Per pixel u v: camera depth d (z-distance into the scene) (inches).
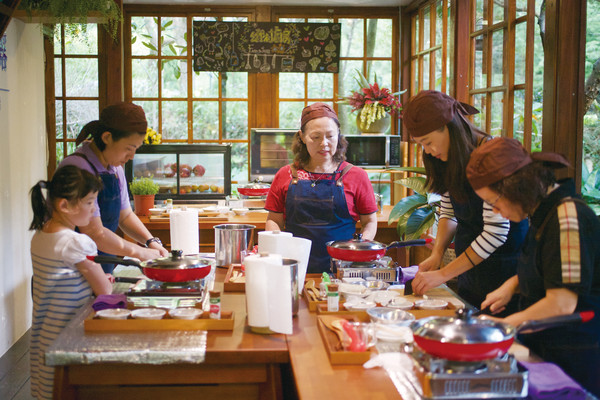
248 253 122.0
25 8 152.3
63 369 75.0
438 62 206.7
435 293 98.8
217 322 82.9
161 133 243.6
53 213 96.7
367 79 245.0
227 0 235.6
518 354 71.4
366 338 73.7
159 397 78.9
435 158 100.3
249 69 239.9
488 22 166.2
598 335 73.5
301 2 237.3
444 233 108.0
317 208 121.4
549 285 70.7
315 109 119.9
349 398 63.1
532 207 70.7
